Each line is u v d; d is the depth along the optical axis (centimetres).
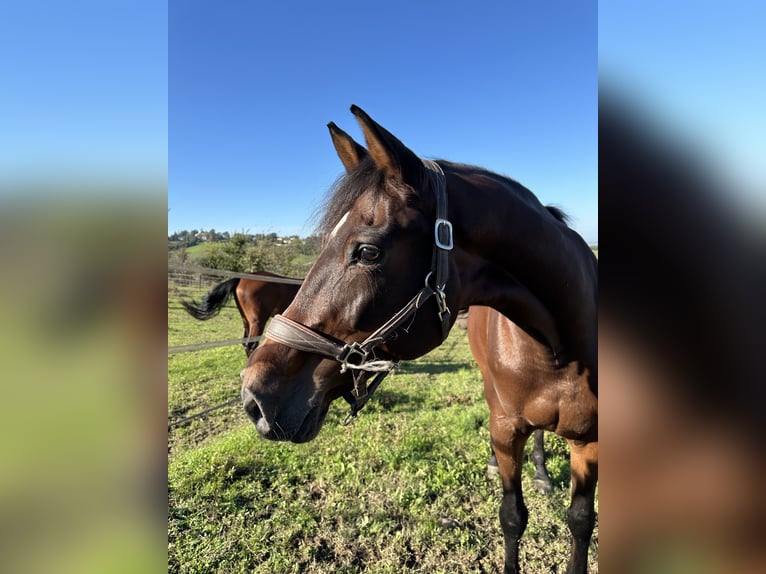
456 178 161
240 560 265
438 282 144
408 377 687
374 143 137
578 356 181
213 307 745
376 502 318
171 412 529
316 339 142
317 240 173
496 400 216
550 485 332
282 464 372
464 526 292
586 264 191
